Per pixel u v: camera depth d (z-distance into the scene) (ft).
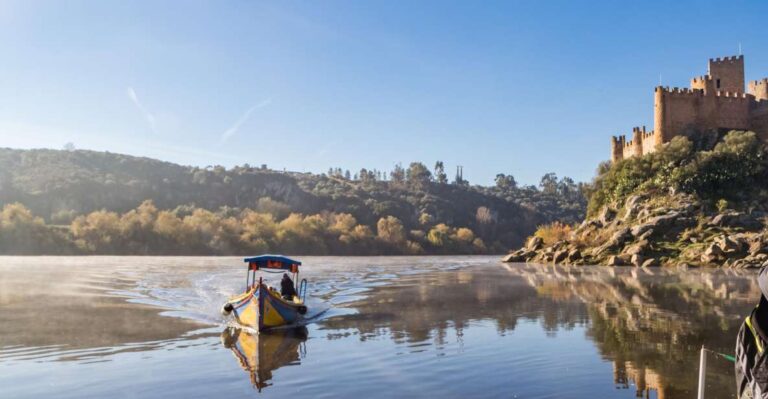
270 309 57.47
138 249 356.18
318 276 146.82
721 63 255.70
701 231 174.60
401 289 103.91
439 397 32.14
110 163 591.78
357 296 91.15
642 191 212.02
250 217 436.35
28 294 91.04
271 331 56.49
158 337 52.85
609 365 39.17
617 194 225.97
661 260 161.89
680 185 204.74
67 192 476.95
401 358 42.60
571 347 45.70
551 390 33.19
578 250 188.65
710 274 127.24
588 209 251.19
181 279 128.26
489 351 44.68
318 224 455.22
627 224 196.24
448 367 39.37
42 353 45.14
